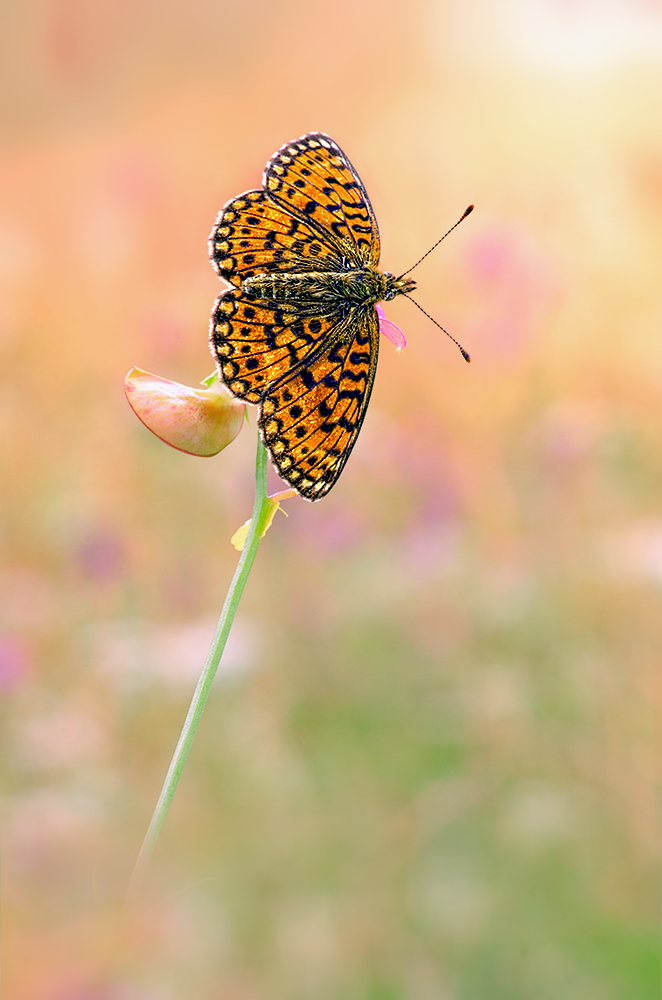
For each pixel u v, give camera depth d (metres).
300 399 0.44
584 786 0.50
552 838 0.49
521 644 0.53
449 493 0.60
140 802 0.50
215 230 0.44
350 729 0.52
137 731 0.51
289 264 0.44
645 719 0.51
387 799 0.50
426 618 0.55
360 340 0.45
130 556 0.58
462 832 0.49
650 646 0.52
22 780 0.50
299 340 0.44
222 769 0.51
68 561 0.58
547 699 0.52
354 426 0.45
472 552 0.59
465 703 0.52
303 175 0.45
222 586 0.58
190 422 0.43
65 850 0.47
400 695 0.52
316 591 0.58
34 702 0.52
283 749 0.51
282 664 0.53
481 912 0.48
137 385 0.43
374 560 0.60
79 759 0.51
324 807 0.49
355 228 0.45
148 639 0.53
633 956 0.47
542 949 0.47
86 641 0.53
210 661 0.42
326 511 0.61
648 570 0.55
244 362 0.43
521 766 0.50
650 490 0.60
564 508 0.59
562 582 0.55
